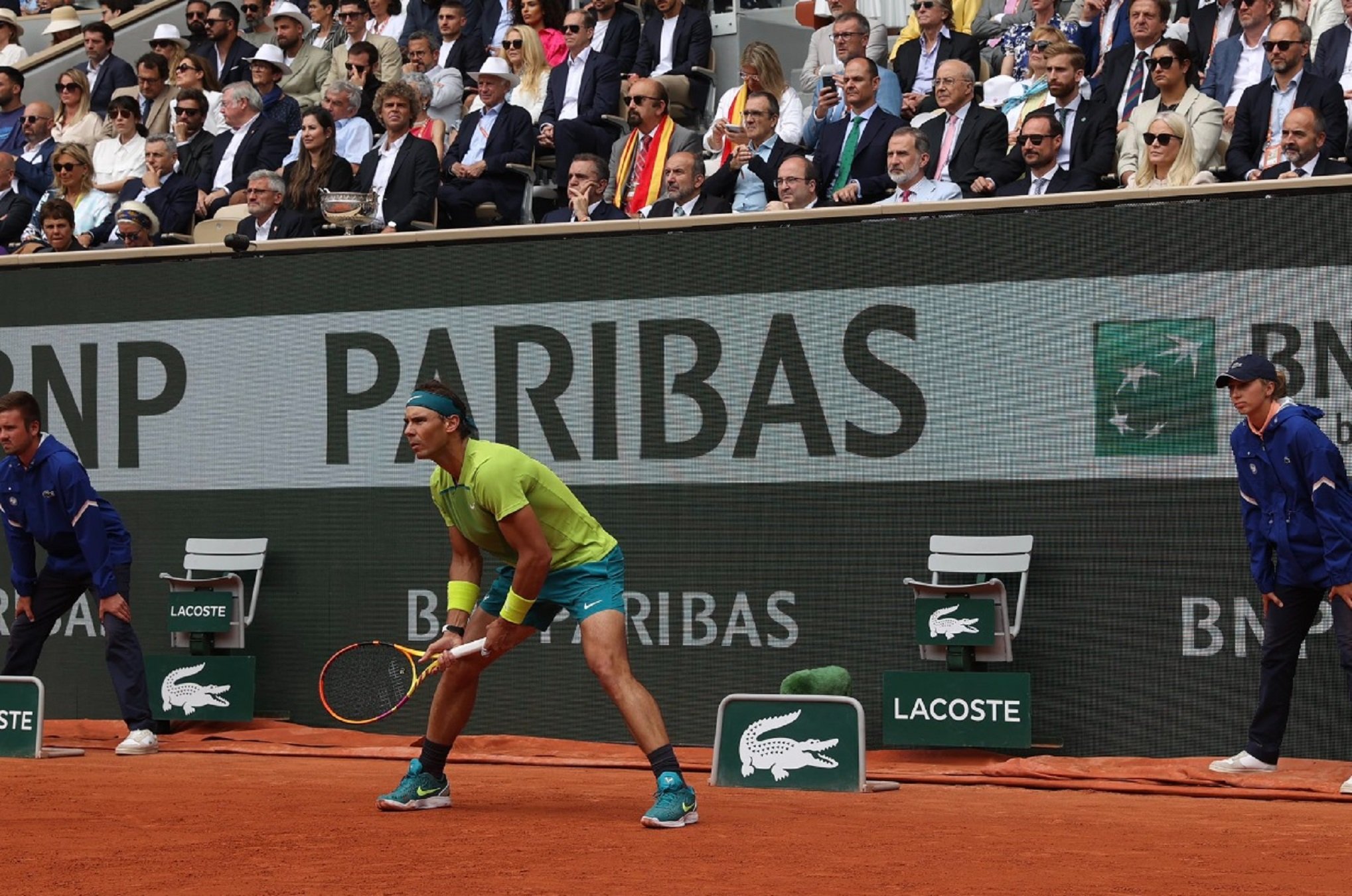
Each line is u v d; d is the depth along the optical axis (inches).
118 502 1126.4
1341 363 885.8
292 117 1605.6
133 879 537.0
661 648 1000.9
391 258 1068.5
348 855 581.9
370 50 1590.8
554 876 536.4
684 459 1000.9
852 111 1275.8
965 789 835.4
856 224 973.2
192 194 1456.7
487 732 1031.0
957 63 1228.5
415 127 1451.8
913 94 1366.9
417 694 1048.2
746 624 984.3
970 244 951.6
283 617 1086.4
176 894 510.0
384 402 1066.7
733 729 825.5
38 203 1652.3
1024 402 938.7
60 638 1133.1
